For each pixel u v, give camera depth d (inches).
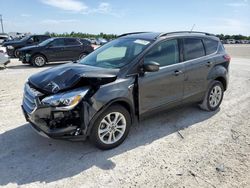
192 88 187.3
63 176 120.1
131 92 146.5
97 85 134.8
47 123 128.7
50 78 140.5
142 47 159.8
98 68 151.4
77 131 129.9
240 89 296.2
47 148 145.9
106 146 143.1
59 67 160.7
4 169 124.5
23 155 137.7
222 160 135.4
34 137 159.0
